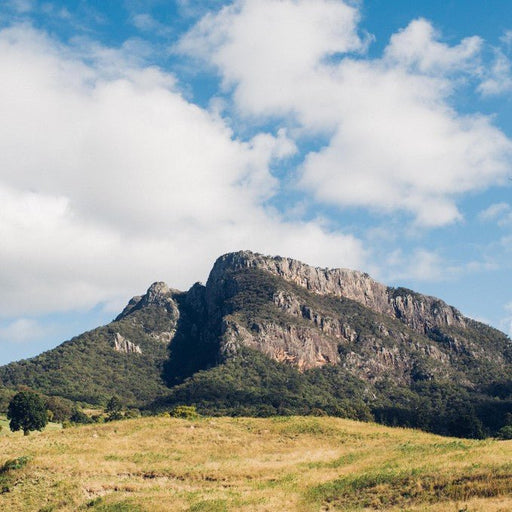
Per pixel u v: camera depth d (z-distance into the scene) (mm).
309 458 58719
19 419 122625
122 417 178250
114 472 54688
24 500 49688
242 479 53031
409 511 39375
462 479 42750
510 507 36469
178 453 61750
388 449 59781
